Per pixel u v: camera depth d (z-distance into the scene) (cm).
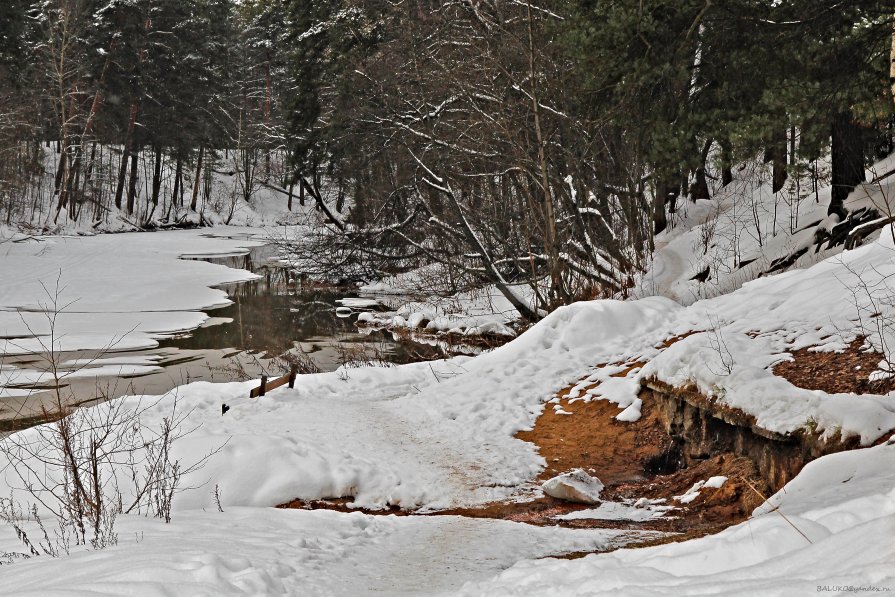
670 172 1511
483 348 1994
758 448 798
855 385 854
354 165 3300
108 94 5678
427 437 1047
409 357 1906
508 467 946
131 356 1948
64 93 5641
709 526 715
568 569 461
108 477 853
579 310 1409
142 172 7550
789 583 319
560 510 816
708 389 895
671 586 369
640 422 1027
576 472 884
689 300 1767
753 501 758
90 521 677
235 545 586
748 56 1414
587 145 2075
